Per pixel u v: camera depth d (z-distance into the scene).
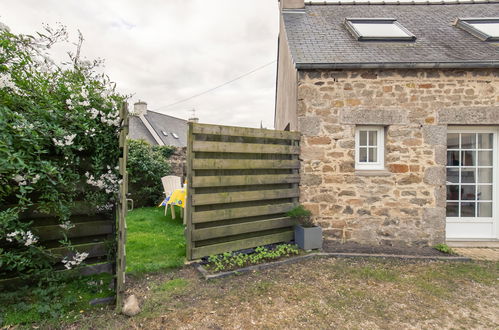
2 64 2.19
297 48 4.71
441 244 4.21
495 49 4.54
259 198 3.95
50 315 2.22
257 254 3.73
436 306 2.60
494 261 3.75
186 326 2.20
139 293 2.67
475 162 4.55
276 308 2.50
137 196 7.07
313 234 4.03
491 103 4.30
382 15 6.34
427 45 4.82
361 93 4.33
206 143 3.43
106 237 2.79
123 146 2.28
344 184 4.33
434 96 4.31
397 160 4.32
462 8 6.59
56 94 2.41
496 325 2.32
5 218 2.03
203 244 3.54
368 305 2.59
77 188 2.55
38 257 2.37
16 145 2.06
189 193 3.35
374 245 4.29
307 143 4.33
